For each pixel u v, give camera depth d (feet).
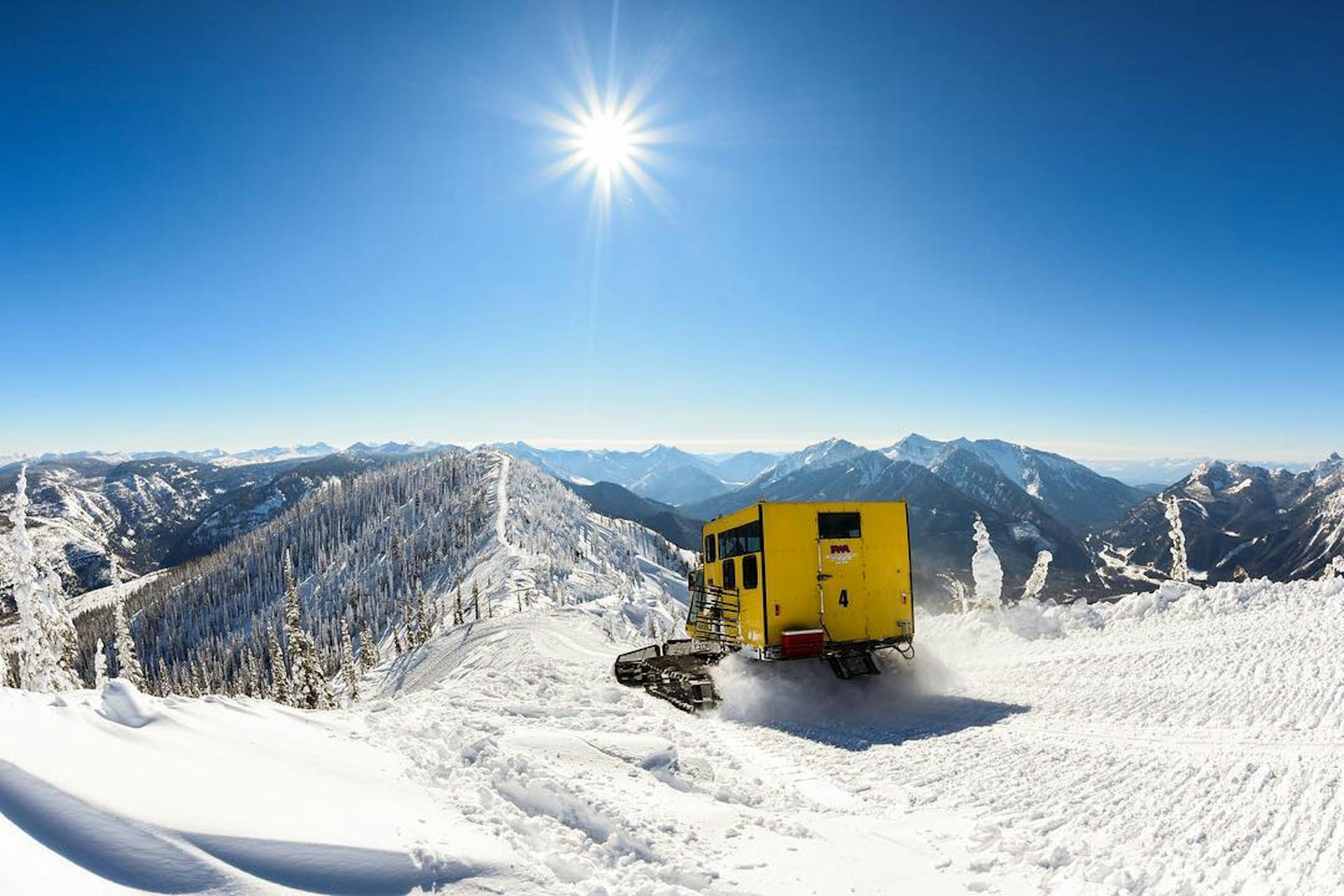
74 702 18.56
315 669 151.02
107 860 12.87
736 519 47.06
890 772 27.14
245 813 15.12
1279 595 41.55
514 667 51.72
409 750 23.08
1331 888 15.31
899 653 43.96
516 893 14.39
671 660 47.78
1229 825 18.88
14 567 95.76
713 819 21.48
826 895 16.79
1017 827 20.54
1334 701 26.66
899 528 44.47
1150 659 36.83
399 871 14.38
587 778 23.57
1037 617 48.47
